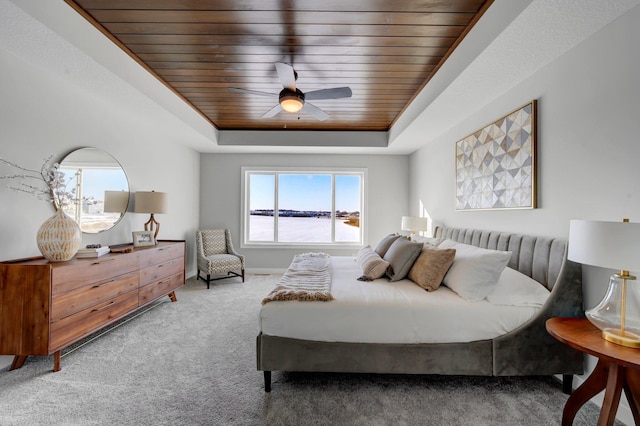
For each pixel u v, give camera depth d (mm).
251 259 5430
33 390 1898
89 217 2939
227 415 1690
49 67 2350
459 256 2285
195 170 5211
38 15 1791
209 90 3346
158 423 1624
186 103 3703
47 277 2000
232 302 3709
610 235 1277
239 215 5398
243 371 2146
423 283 2219
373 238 5402
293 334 1930
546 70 2160
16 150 2260
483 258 2057
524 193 2348
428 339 1912
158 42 2379
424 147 4652
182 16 2043
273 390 1926
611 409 1355
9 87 2199
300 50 2471
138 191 3633
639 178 1565
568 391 1889
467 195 3227
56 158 2580
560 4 1520
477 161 3018
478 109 3039
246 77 3010
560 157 2043
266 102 3703
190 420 1647
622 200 1647
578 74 1899
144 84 2832
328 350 1918
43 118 2457
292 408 1754
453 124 3562
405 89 3246
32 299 1996
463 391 1921
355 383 2006
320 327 1923
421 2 1876
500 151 2643
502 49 1949
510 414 1710
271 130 4855
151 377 2057
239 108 3932
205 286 4469
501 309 1924
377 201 5406
